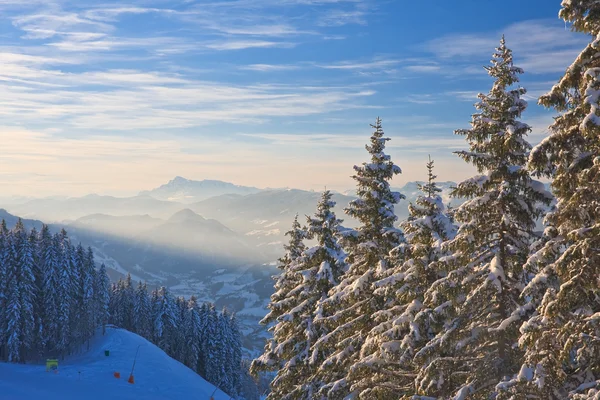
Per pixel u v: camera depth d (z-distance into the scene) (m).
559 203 12.93
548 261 13.23
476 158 15.02
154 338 103.81
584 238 11.88
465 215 15.11
